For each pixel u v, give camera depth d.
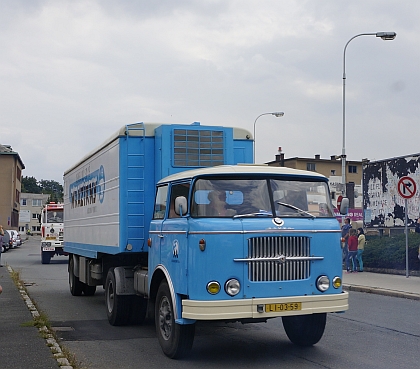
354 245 21.27
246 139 10.46
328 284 7.73
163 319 8.29
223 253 7.35
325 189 8.23
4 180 83.88
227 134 10.05
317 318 8.52
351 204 38.00
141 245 9.97
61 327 10.77
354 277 19.39
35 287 18.31
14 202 87.31
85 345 9.11
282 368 7.53
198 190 7.73
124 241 9.92
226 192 7.77
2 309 11.99
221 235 7.37
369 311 12.59
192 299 7.36
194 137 9.85
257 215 7.65
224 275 7.33
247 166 8.25
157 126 10.17
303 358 8.11
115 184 10.44
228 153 10.02
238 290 7.35
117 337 9.77
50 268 27.50
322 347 8.84
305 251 7.67
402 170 24.78
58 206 30.81
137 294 10.21
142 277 9.77
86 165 13.43
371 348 8.74
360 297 15.18
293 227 7.63
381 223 25.89
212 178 7.82
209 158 9.91
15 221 91.62
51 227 30.58
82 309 13.23
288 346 8.95
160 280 8.93
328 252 7.80
